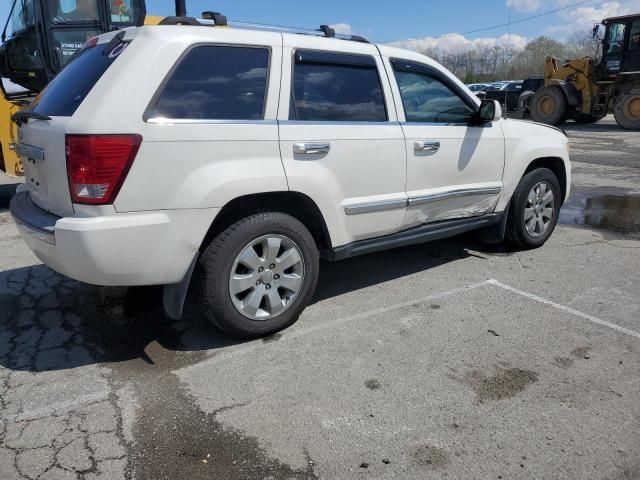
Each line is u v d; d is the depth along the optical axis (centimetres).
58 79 355
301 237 353
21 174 702
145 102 291
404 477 233
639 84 1791
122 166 282
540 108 2008
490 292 434
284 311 358
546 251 541
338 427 266
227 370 319
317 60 363
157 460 244
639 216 694
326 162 356
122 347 348
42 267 495
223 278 327
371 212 388
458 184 449
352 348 344
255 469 238
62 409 281
